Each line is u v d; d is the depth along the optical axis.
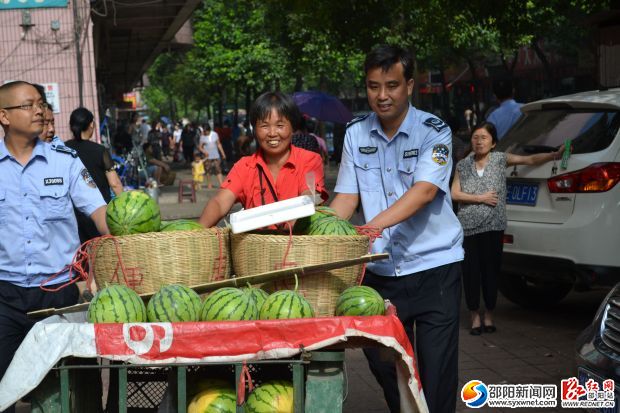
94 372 3.72
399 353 3.32
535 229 7.52
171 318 3.37
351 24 15.73
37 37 12.86
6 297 4.50
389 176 4.55
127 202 3.92
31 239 4.49
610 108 7.35
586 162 7.22
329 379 3.29
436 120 4.48
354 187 4.69
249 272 3.75
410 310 4.52
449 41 19.72
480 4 13.34
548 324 8.09
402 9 14.84
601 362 4.63
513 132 8.38
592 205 7.13
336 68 31.95
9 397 3.15
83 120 7.54
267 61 33.38
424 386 4.46
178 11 18.25
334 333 3.24
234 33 34.78
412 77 4.43
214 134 26.41
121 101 42.25
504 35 14.50
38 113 4.46
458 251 4.56
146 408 3.96
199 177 25.16
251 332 3.23
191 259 3.69
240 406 3.28
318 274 3.71
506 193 7.82
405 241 4.50
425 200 4.28
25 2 12.73
